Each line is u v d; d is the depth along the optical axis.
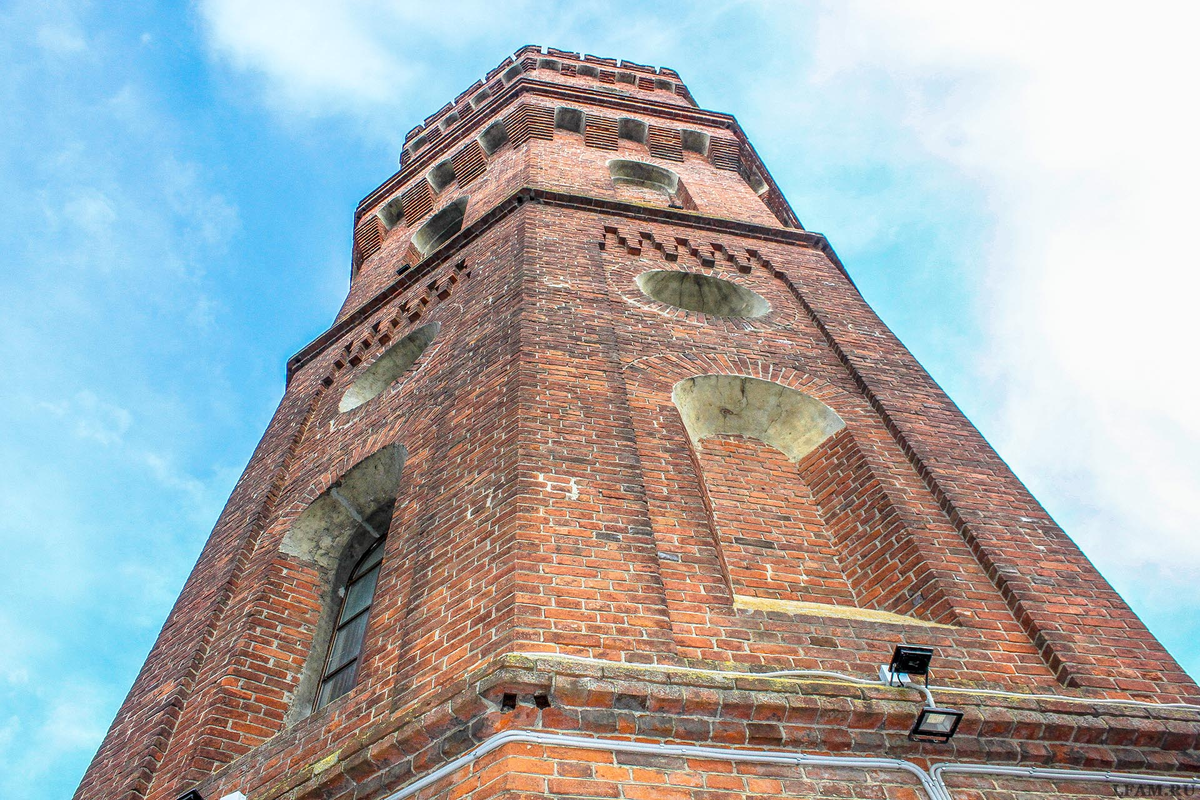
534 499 7.88
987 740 6.51
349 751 6.39
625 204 15.98
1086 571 8.52
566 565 7.25
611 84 29.53
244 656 9.56
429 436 10.47
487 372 10.37
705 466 10.45
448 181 22.98
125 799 8.25
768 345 12.12
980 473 9.83
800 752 6.16
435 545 8.12
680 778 5.81
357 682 7.65
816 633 7.36
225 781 7.55
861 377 11.45
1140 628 7.88
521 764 5.66
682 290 14.19
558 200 15.78
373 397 13.83
